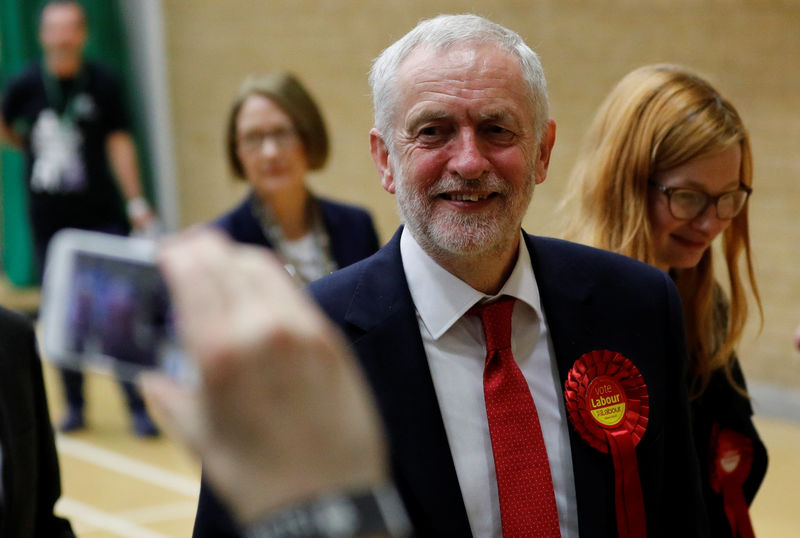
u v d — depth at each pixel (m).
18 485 1.80
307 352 0.42
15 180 9.48
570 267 1.76
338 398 0.43
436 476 1.53
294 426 0.42
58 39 6.13
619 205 2.08
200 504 1.46
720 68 5.68
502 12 6.75
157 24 9.21
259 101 3.49
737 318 2.19
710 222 2.05
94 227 6.36
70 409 5.53
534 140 1.62
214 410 0.41
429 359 1.64
